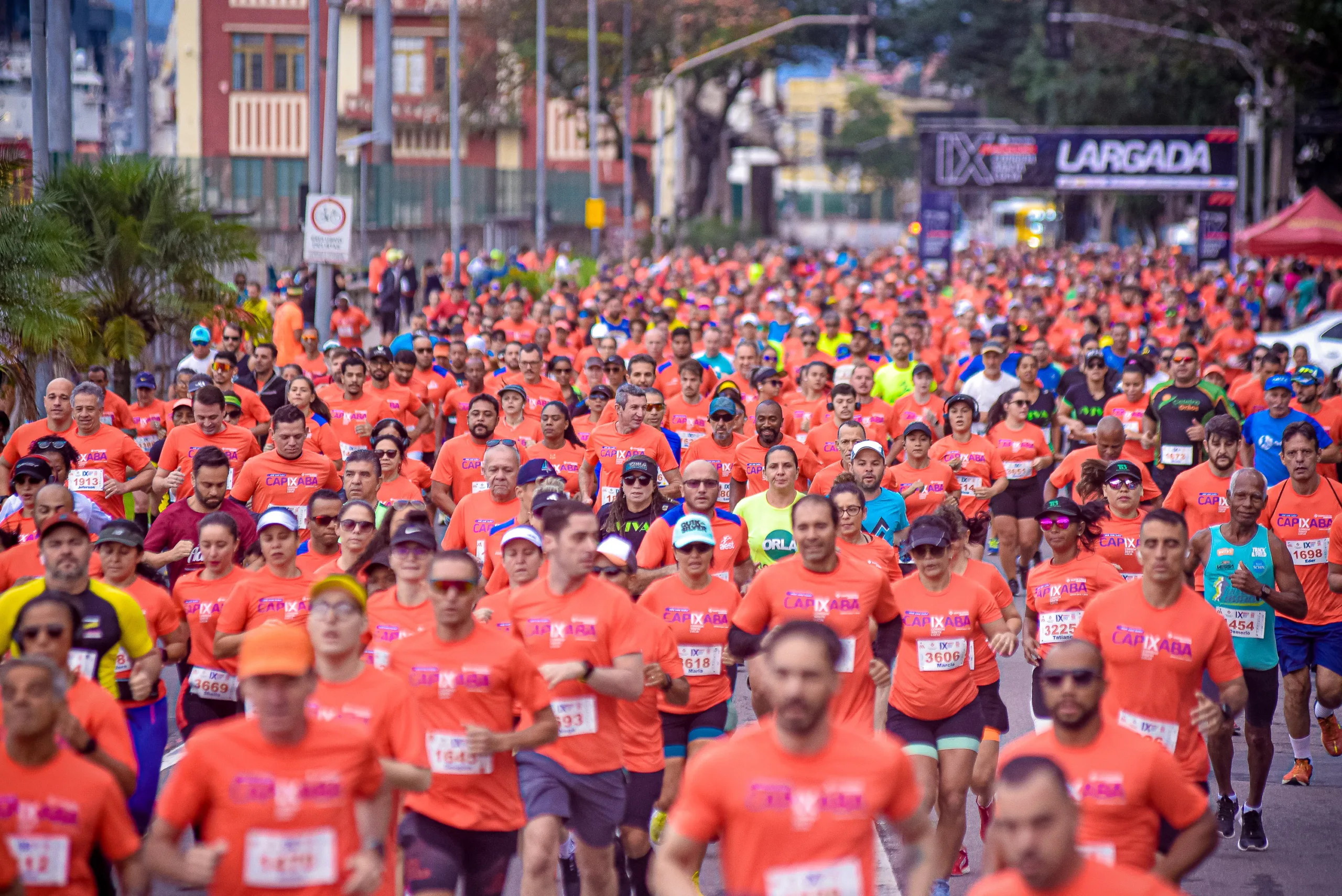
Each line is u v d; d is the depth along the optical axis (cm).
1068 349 8831
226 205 14350
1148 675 2475
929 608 2764
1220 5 16588
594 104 16438
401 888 2378
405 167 17150
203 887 1845
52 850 1875
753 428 5222
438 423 6328
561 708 2425
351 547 3008
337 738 1859
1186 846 1945
